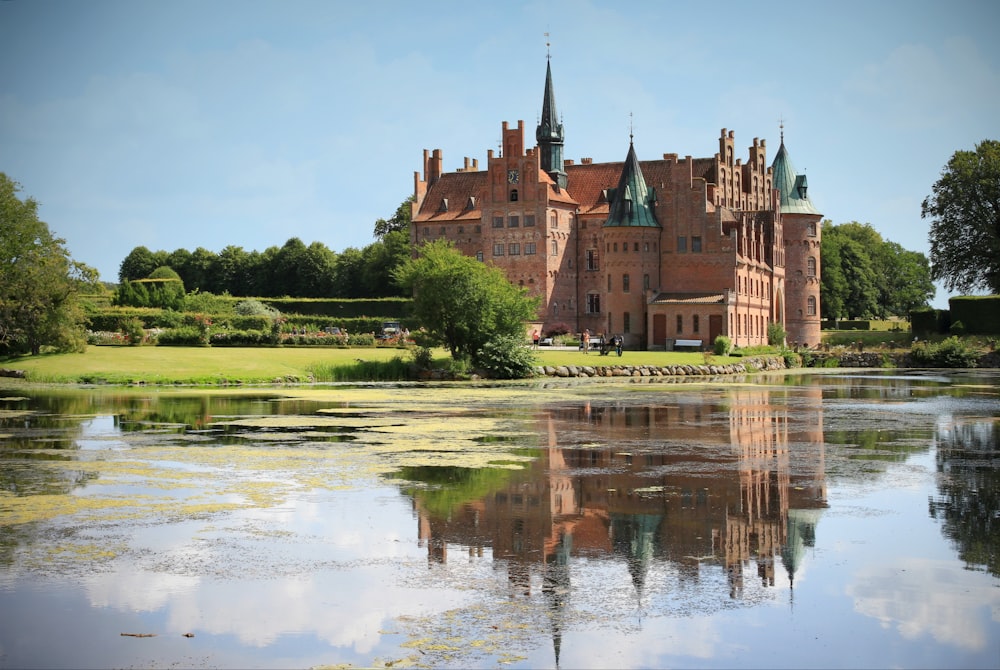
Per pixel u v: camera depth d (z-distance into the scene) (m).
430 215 146.50
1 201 92.19
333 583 16.92
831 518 21.69
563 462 29.56
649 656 13.88
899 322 177.38
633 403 51.94
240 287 188.50
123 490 24.75
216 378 65.00
